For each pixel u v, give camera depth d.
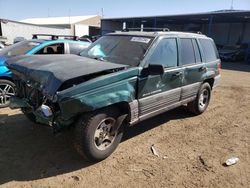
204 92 6.39
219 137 5.11
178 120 5.97
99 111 3.74
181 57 5.23
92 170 3.73
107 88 3.67
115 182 3.48
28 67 4.03
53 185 3.36
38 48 6.70
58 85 3.30
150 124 5.62
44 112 3.52
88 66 3.83
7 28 33.06
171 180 3.59
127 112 4.16
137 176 3.64
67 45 7.16
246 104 7.72
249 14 24.72
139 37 4.81
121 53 4.61
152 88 4.47
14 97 4.46
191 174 3.75
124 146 4.50
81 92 3.40
